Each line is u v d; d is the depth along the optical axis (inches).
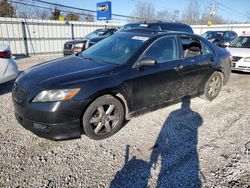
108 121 128.7
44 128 111.2
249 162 111.1
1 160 106.1
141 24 337.4
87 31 700.0
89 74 121.7
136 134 135.5
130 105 136.9
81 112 115.7
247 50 323.6
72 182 94.3
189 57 169.3
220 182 96.6
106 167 104.6
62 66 134.9
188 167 106.1
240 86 259.6
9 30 528.1
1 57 189.3
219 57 195.8
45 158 109.4
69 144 122.4
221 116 167.3
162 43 152.9
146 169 104.0
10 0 992.9
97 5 898.1
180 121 155.4
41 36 589.6
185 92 172.7
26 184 92.0
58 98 109.3
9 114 158.1
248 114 173.0
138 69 136.3
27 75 126.6
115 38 165.9
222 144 127.5
